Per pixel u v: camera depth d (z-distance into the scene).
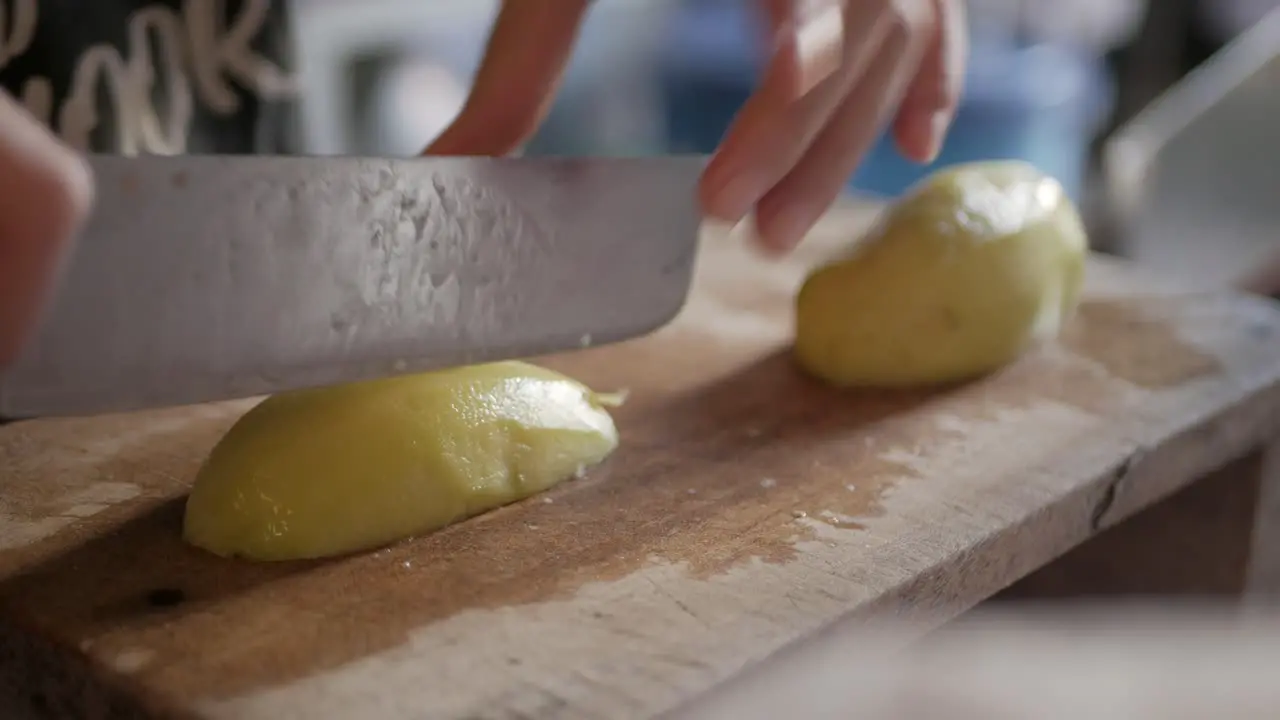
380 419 0.46
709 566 0.45
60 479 0.48
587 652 0.42
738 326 0.59
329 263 0.45
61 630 0.43
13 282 0.39
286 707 0.41
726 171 0.48
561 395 0.49
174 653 0.42
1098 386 0.54
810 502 0.48
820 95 0.49
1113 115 0.94
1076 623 0.54
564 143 1.00
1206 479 0.56
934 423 0.52
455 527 0.47
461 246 0.47
